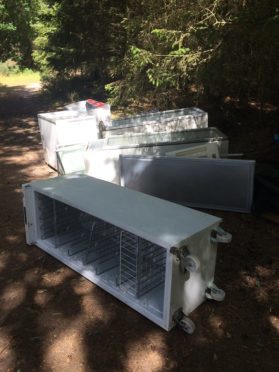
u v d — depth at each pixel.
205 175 4.77
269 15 5.11
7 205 5.09
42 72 16.91
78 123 6.16
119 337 2.76
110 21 10.96
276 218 4.52
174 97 10.02
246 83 6.36
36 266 3.64
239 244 4.04
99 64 12.73
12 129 10.27
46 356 2.60
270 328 2.86
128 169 5.14
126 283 3.19
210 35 5.72
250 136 7.86
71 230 4.11
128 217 2.94
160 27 7.89
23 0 16.95
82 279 3.43
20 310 3.04
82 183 3.80
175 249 2.51
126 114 10.77
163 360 2.57
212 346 2.69
